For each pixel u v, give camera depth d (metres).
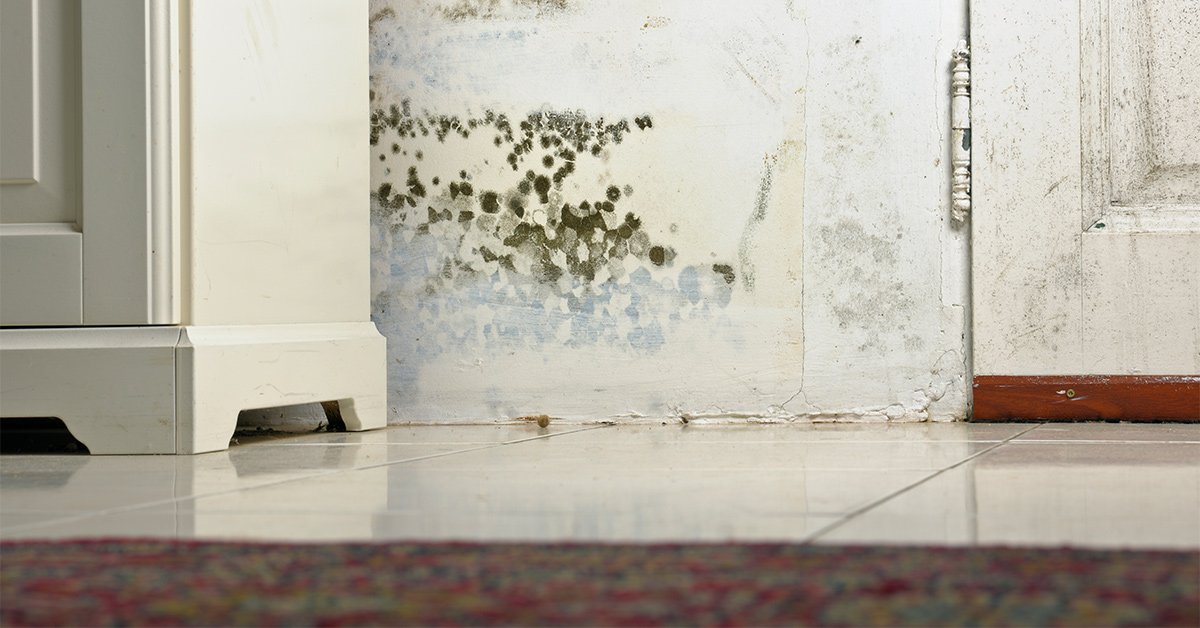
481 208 2.57
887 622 0.60
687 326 2.49
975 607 0.63
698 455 1.73
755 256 2.47
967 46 2.44
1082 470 1.47
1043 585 0.69
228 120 1.98
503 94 2.56
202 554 0.85
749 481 1.36
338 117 2.32
